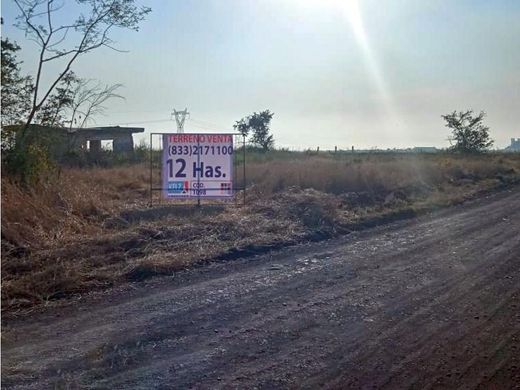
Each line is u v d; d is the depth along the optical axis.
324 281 10.55
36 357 6.75
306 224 16.77
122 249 12.87
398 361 6.79
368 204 21.50
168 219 16.23
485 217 19.44
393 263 12.15
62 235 13.40
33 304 9.13
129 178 24.58
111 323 8.08
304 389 5.98
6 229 12.44
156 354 6.88
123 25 21.77
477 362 6.80
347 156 46.84
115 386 5.95
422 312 8.67
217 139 19.20
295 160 33.03
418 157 44.94
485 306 9.01
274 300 9.25
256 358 6.79
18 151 19.06
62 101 21.41
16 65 20.20
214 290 9.89
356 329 7.88
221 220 16.20
